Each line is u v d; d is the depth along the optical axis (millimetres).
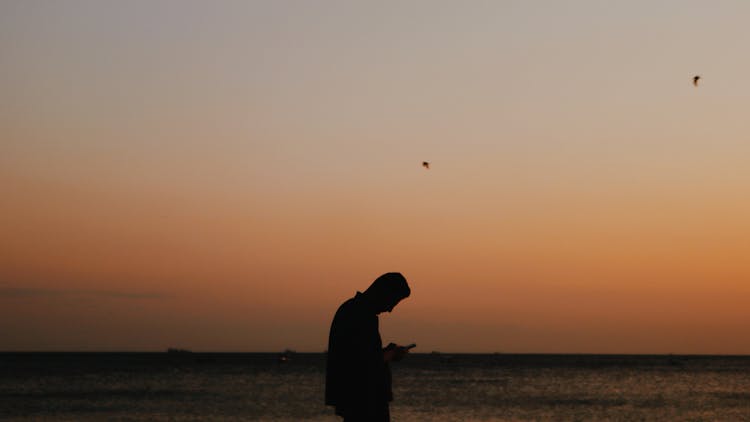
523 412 56062
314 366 186375
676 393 80938
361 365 7211
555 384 102000
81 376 116938
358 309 7367
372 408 7191
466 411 56312
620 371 166875
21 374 123625
